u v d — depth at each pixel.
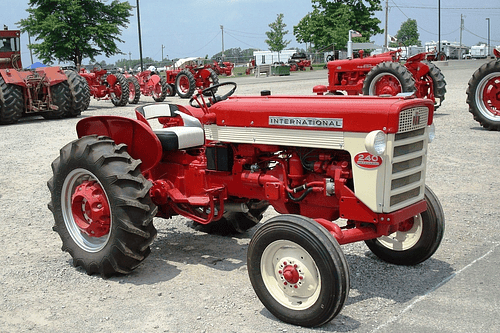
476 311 3.56
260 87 23.84
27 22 40.91
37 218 5.94
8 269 4.47
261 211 5.31
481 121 10.80
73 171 4.36
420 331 3.32
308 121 3.81
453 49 65.75
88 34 41.34
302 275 3.42
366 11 54.94
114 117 4.53
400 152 3.63
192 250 4.92
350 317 3.53
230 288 4.04
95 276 4.32
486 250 4.69
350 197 3.72
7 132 12.30
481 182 6.93
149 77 21.67
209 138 4.45
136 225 4.08
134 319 3.55
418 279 4.13
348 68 14.53
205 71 21.52
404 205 3.77
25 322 3.54
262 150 4.16
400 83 12.18
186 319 3.54
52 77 14.20
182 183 4.73
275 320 3.53
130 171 4.18
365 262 4.52
